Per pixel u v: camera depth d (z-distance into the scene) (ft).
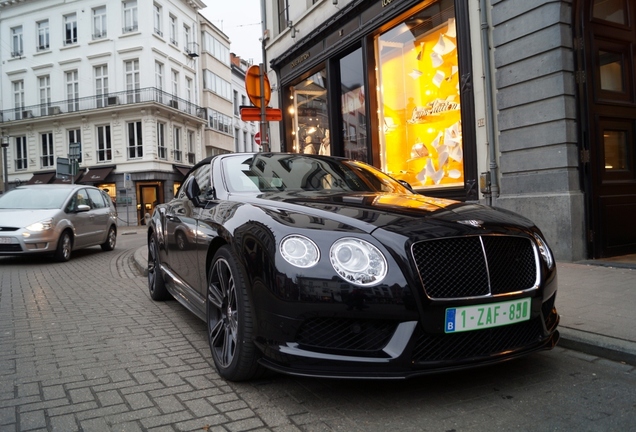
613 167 21.08
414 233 7.81
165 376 9.52
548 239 20.26
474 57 23.79
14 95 107.24
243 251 8.43
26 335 12.79
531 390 8.54
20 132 103.91
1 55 106.93
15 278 23.08
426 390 8.54
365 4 31.91
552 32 19.84
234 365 8.68
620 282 15.94
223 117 125.90
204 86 116.88
